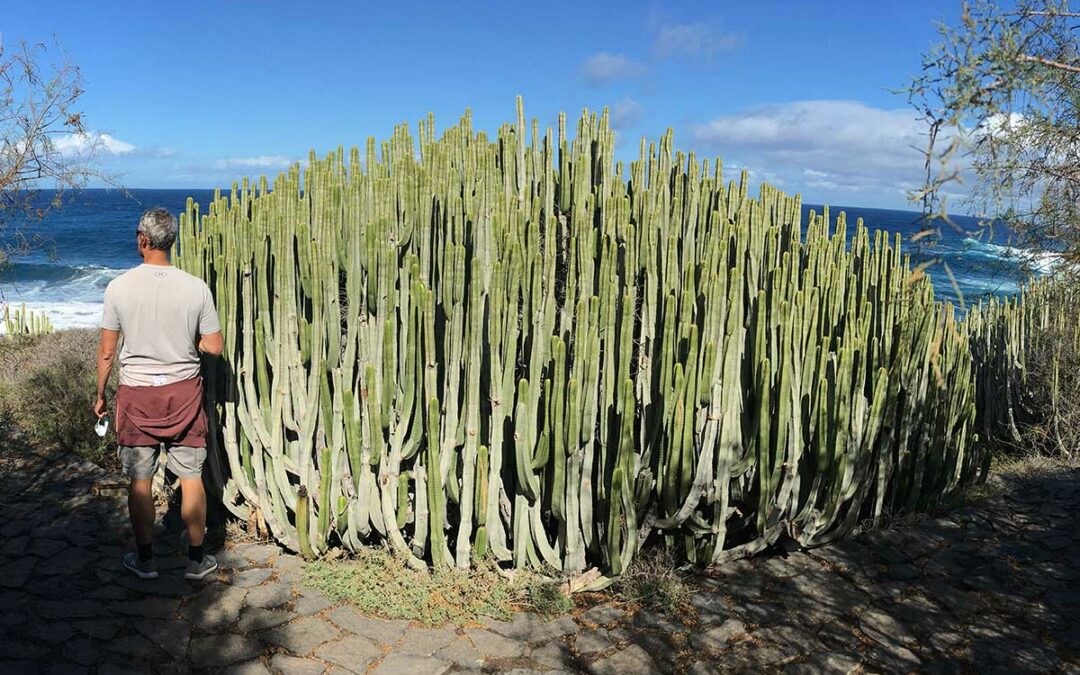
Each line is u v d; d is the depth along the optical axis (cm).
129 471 345
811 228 461
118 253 4069
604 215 408
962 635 334
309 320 414
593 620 340
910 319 440
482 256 371
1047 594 372
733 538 428
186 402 342
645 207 373
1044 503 500
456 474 376
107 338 339
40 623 313
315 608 337
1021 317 684
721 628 335
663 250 394
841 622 344
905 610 355
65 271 3356
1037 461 615
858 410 408
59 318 2123
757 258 417
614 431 365
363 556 381
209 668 290
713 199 433
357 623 327
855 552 418
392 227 386
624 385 348
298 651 304
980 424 721
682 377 344
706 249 404
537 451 351
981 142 212
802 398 402
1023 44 210
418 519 369
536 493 360
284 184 387
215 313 355
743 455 387
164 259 346
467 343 357
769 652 317
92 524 418
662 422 359
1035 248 333
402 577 357
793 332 382
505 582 364
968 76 202
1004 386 696
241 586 354
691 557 387
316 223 378
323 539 378
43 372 668
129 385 337
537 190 446
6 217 464
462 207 401
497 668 301
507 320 350
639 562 379
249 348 397
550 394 345
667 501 362
